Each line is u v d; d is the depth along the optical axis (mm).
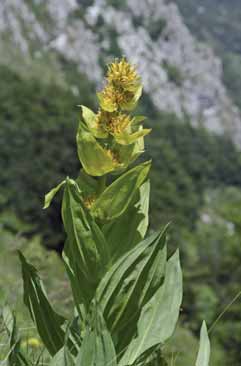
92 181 3791
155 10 199250
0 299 5344
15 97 82312
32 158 72500
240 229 41969
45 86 88125
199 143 154375
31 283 3705
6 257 8914
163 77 188625
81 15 184125
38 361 3709
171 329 3521
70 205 3539
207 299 38969
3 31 156750
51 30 172000
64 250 3744
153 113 172500
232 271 41438
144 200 3725
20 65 152000
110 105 3652
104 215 3629
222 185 151250
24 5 168000
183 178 108125
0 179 69188
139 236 3688
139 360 3523
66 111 82688
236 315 30609
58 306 6562
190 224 98188
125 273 3516
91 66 173125
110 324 3543
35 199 68125
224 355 29156
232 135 192625
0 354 4113
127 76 3658
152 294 3564
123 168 3705
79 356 3264
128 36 188375
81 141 3645
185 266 43812
